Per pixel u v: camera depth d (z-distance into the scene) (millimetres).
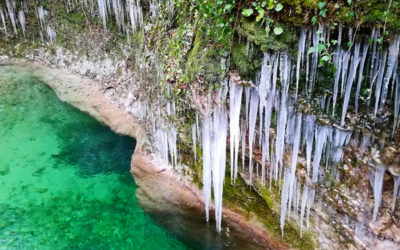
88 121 9688
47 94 10727
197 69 5219
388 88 3773
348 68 3908
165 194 6652
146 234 6586
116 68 9078
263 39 4203
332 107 4199
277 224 5512
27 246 6512
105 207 7262
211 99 5184
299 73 4270
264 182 5414
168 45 6262
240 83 4684
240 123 5184
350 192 4457
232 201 5902
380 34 3479
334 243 4910
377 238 4453
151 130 7125
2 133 9531
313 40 3941
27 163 8570
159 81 6566
